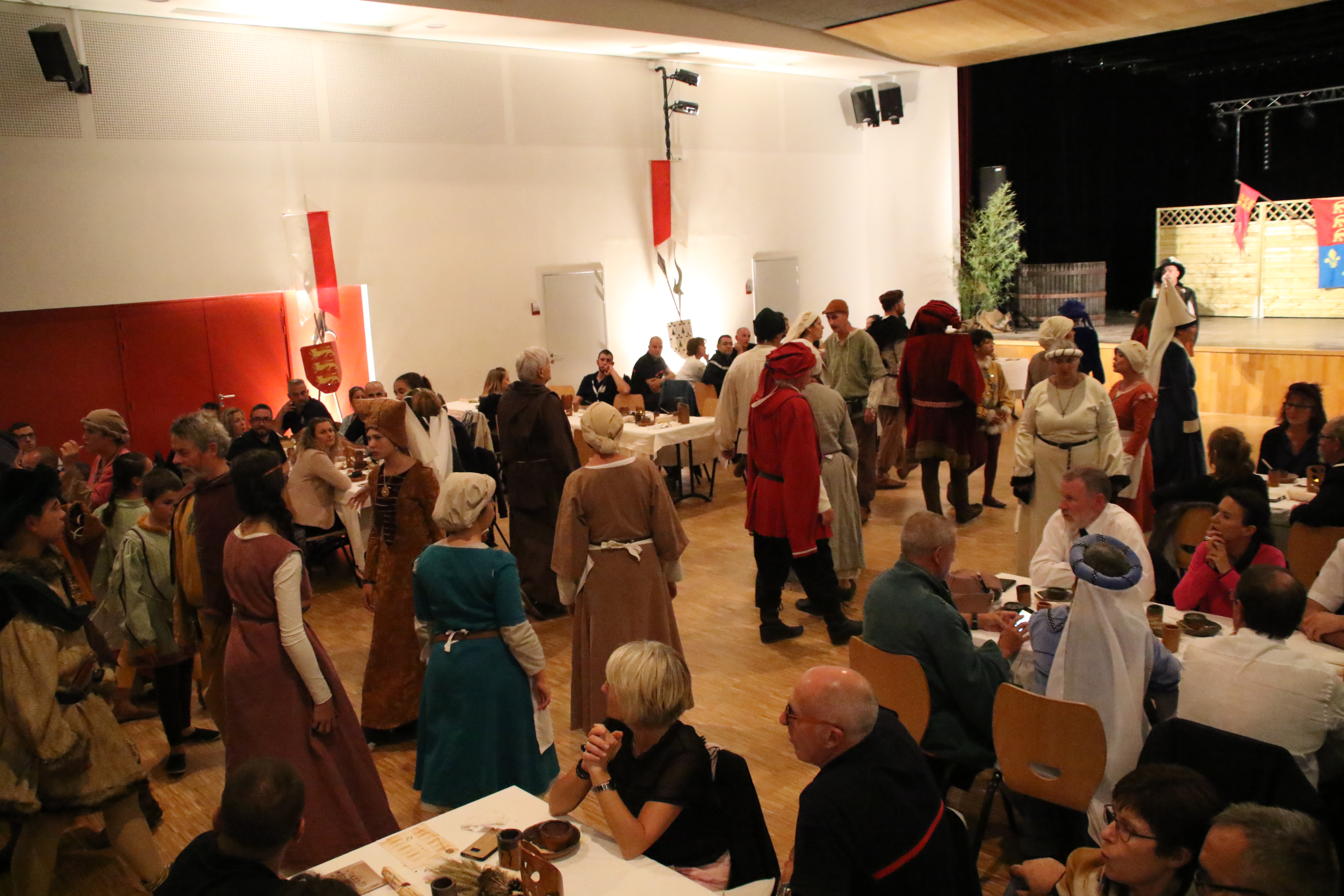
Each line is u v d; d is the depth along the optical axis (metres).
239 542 3.00
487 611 3.11
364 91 8.95
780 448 4.84
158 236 7.86
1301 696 2.36
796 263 13.41
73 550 4.53
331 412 9.18
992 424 7.53
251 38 8.22
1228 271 15.07
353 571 6.99
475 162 9.79
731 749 4.12
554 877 1.98
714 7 9.91
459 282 9.80
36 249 7.30
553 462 5.57
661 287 11.67
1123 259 17.98
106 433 4.39
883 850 2.04
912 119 13.74
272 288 8.52
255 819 1.79
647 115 11.31
